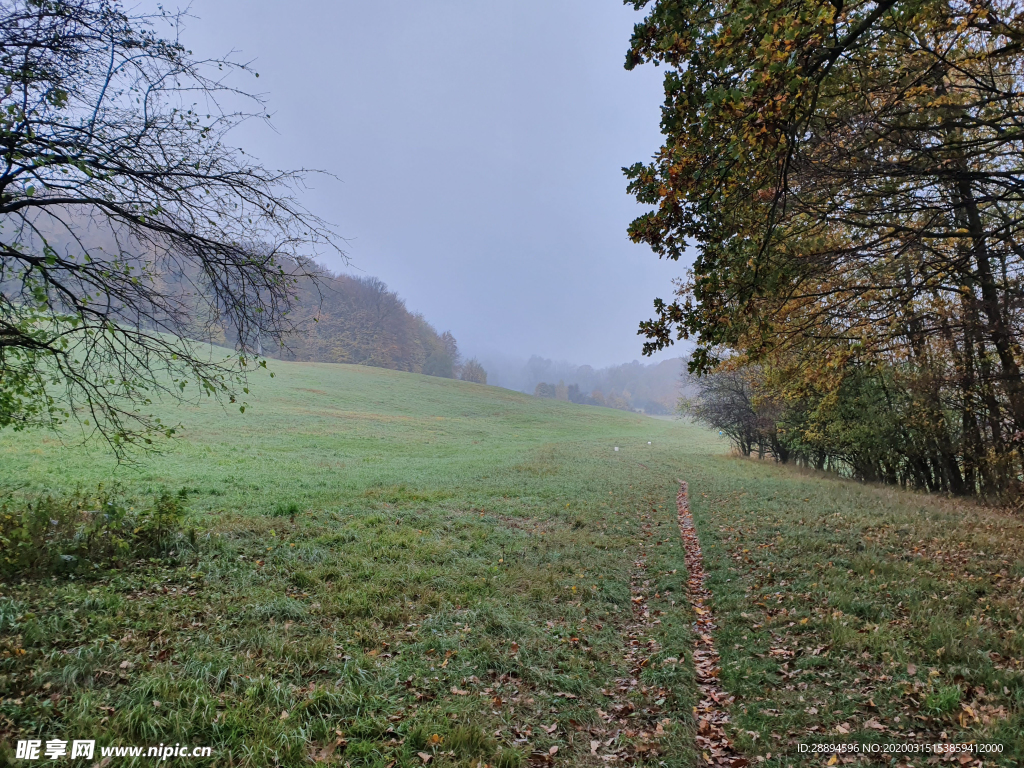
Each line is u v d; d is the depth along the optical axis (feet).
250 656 17.97
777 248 29.99
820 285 39.01
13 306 21.06
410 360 320.91
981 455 58.29
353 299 273.54
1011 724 14.47
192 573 24.57
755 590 28.02
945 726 14.94
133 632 18.39
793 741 15.25
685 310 24.38
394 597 24.88
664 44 19.79
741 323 24.09
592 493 61.21
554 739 16.02
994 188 40.22
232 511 39.27
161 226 20.68
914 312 39.96
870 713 16.10
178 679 15.90
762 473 91.97
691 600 28.30
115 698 14.71
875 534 36.29
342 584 25.66
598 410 295.69
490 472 76.48
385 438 118.62
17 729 12.90
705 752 15.60
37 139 17.93
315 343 239.71
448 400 217.77
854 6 18.44
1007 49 23.75
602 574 31.35
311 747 14.14
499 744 15.24
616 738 16.25
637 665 20.90
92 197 19.72
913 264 39.04
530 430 179.01
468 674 18.88
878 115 28.12
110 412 23.98
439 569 29.35
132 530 28.04
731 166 20.92
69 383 22.74
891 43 27.43
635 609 27.12
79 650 16.40
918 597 23.93
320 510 42.11
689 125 21.24
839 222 33.27
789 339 38.96
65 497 36.55
